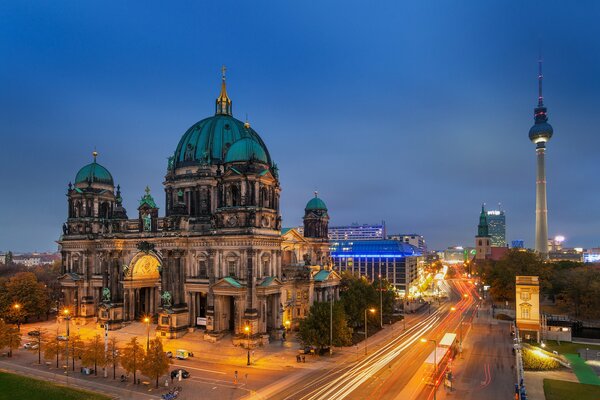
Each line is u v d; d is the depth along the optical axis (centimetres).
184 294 10144
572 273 13400
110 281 11238
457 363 7888
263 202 9825
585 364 8212
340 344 8531
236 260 9425
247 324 9006
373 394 6128
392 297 11981
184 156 11781
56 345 7538
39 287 12019
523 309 10262
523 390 5856
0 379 6769
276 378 6969
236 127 12062
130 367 6619
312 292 11225
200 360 8138
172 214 10312
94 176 12394
